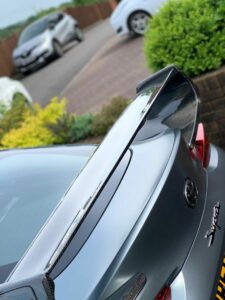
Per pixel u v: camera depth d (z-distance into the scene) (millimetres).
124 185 2180
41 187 2580
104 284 1830
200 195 2320
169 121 2590
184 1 5332
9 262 2100
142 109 2381
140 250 1921
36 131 6340
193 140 2604
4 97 9508
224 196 2492
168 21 5348
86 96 10484
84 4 35625
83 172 2148
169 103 2684
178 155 2324
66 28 20703
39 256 1829
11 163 2902
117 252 1895
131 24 12781
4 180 2730
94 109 9008
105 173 1965
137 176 2209
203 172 2516
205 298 2016
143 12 12508
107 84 10500
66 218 1922
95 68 12914
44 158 2883
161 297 1941
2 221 2375
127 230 1955
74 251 1959
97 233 1992
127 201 2082
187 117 2682
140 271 1902
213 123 4840
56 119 6305
